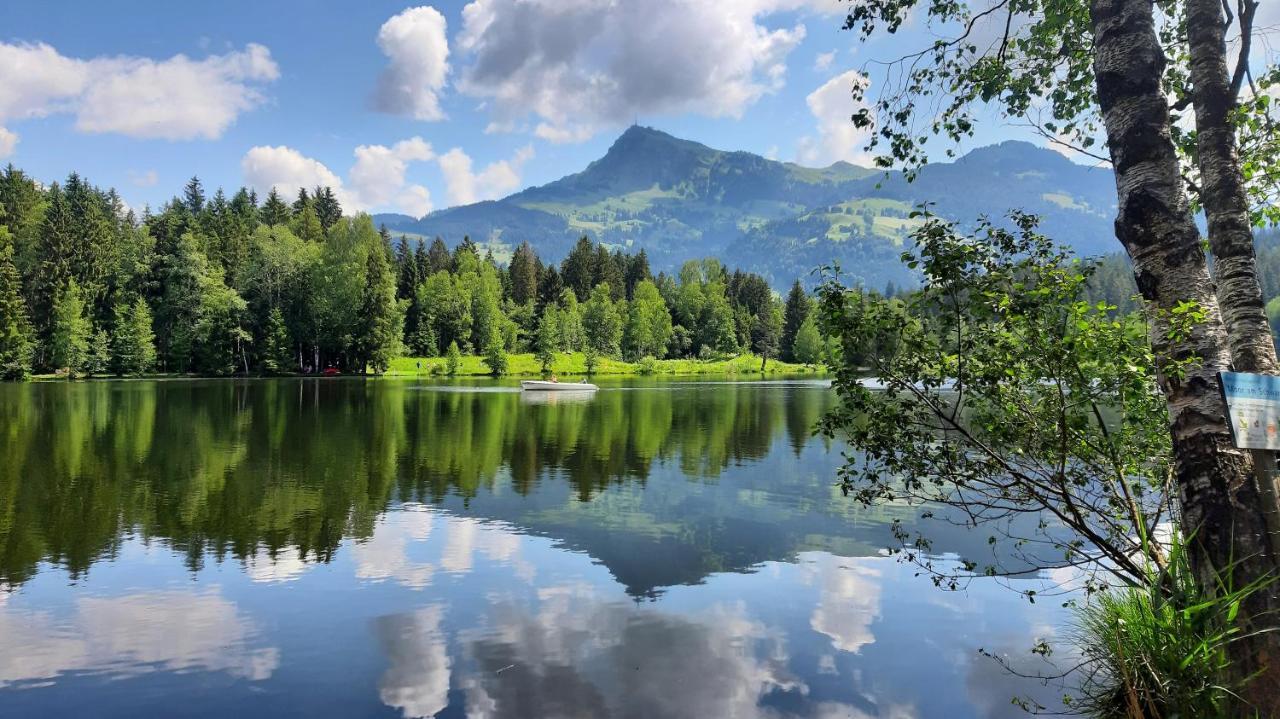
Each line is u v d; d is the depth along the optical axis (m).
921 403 6.07
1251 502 4.22
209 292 73.56
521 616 8.62
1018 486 6.07
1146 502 8.28
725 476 18.16
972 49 6.82
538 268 138.00
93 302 70.56
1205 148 5.01
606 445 23.72
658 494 15.91
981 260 5.42
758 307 135.75
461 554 11.17
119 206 101.94
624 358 113.81
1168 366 4.36
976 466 6.00
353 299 78.94
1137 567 5.78
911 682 6.92
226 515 13.47
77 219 77.00
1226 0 5.64
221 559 10.76
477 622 8.41
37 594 9.17
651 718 6.23
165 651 7.51
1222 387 4.09
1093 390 5.66
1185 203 4.64
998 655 7.51
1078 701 6.38
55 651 7.48
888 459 6.09
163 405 36.38
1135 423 6.27
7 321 57.88
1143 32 4.72
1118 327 5.20
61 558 10.70
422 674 7.05
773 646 7.80
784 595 9.43
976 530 12.69
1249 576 4.18
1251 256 4.77
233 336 72.38
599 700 6.56
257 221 109.88
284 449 21.88
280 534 12.20
